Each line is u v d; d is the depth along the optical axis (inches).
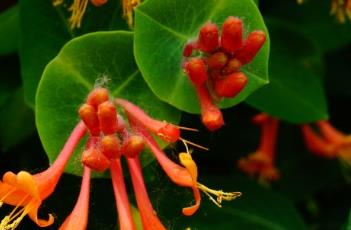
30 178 20.5
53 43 23.2
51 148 22.1
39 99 22.1
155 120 21.7
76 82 22.2
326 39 26.7
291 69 25.1
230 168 27.3
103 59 22.2
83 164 21.3
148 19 21.7
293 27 25.7
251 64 21.8
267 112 24.5
